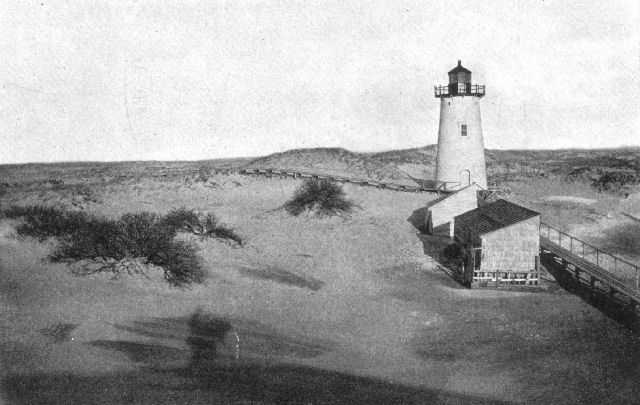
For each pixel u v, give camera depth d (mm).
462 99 50500
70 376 16750
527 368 19359
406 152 103125
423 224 40406
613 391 17797
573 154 96500
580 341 21734
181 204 45188
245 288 26453
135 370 17531
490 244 28391
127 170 66000
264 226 38938
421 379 18406
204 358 18875
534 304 26062
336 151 78312
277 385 17375
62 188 48938
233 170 59219
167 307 23172
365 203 46344
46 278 24375
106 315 21531
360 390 17453
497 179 65500
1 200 42000
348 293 26984
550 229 41312
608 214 45094
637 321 23766
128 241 26844
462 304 25938
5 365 16938
